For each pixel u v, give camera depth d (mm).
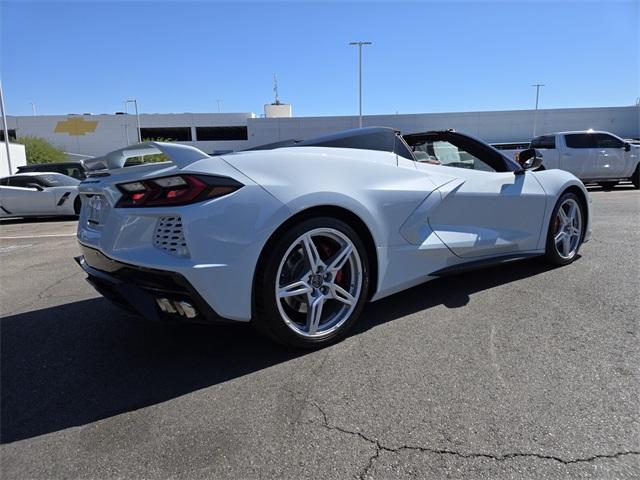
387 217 2895
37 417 2117
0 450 1885
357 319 2967
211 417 2061
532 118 45125
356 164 2834
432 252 3172
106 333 3096
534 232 3951
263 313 2457
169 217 2283
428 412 2029
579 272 4055
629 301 3295
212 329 3082
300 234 2488
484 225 3553
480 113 45094
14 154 22266
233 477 1686
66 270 5082
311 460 1760
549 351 2566
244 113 52219
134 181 2428
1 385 2426
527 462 1705
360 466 1717
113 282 2510
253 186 2367
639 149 13008
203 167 2318
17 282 4598
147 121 52344
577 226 4402
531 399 2104
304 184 2518
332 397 2178
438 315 3139
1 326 3293
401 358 2537
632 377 2268
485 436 1857
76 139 51719
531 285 3725
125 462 1789
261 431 1946
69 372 2549
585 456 1727
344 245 2695
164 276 2275
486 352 2576
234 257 2301
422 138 4129
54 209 11070
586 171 12578
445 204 3254
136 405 2188
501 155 3906
